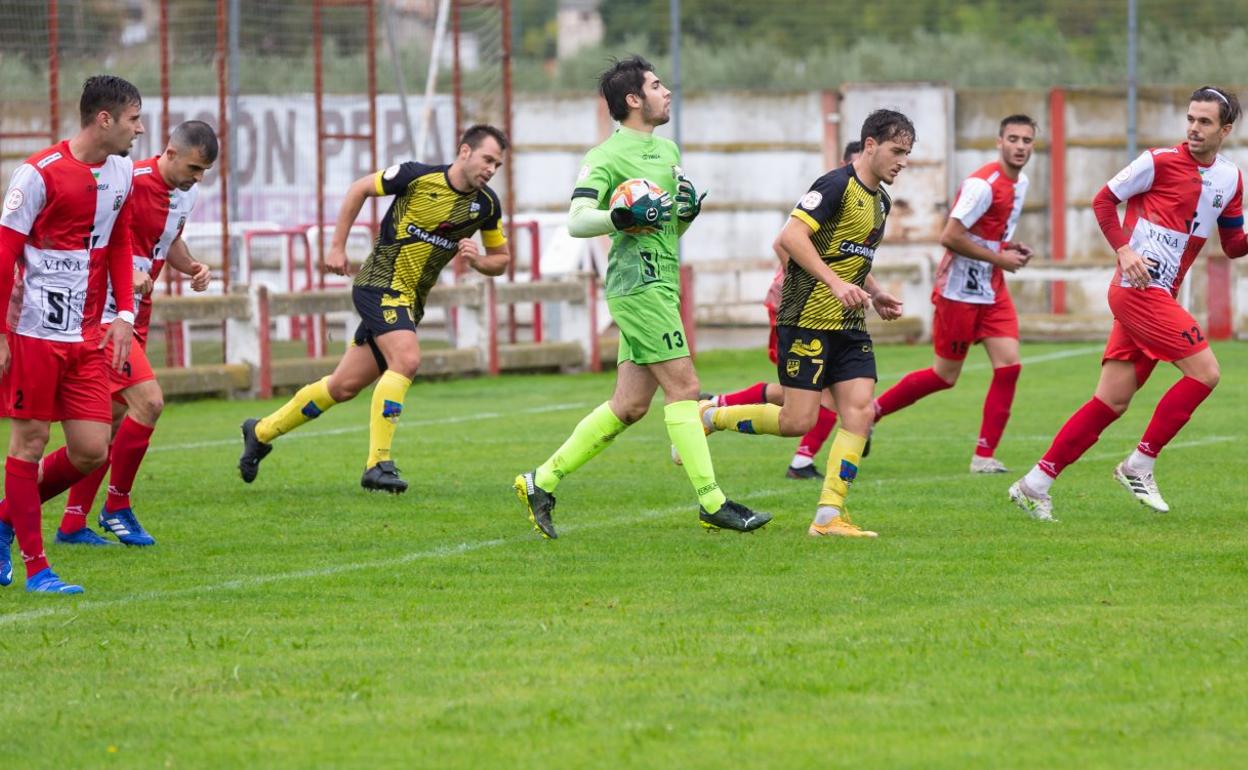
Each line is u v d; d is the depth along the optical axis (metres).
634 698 14.25
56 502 26.56
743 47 85.12
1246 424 36.59
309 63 75.44
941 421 38.62
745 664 15.38
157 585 19.72
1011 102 69.44
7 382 19.16
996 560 20.69
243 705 14.23
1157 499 24.30
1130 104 65.94
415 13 80.50
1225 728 13.12
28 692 14.74
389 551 21.91
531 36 90.00
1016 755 12.52
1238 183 23.97
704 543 22.23
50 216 18.88
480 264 28.12
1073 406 41.44
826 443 34.72
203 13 74.81
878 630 16.72
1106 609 17.53
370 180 27.30
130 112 19.08
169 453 32.94
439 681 14.93
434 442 34.59
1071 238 69.69
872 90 70.31
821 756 12.55
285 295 47.69
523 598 18.67
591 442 22.73
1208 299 61.62
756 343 66.88
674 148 22.59
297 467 30.61
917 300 63.34
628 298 22.23
